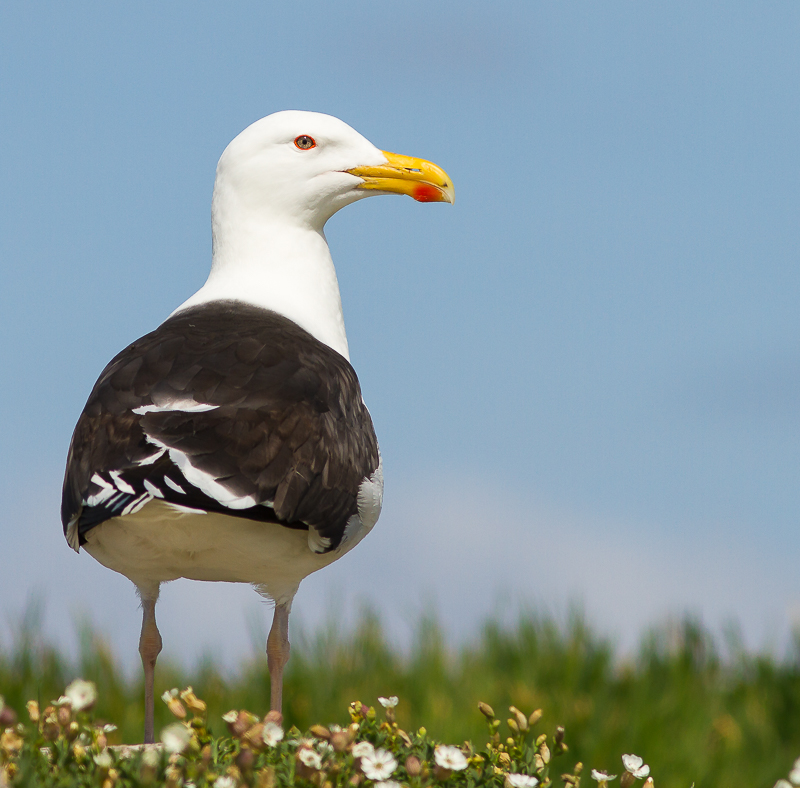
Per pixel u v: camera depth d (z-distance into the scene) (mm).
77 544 9148
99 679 15188
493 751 7832
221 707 14734
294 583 9867
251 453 8188
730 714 14922
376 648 16062
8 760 7055
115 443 8203
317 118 12023
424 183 12102
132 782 6879
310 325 11305
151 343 9414
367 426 9789
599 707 14617
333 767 6980
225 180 11984
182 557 9141
